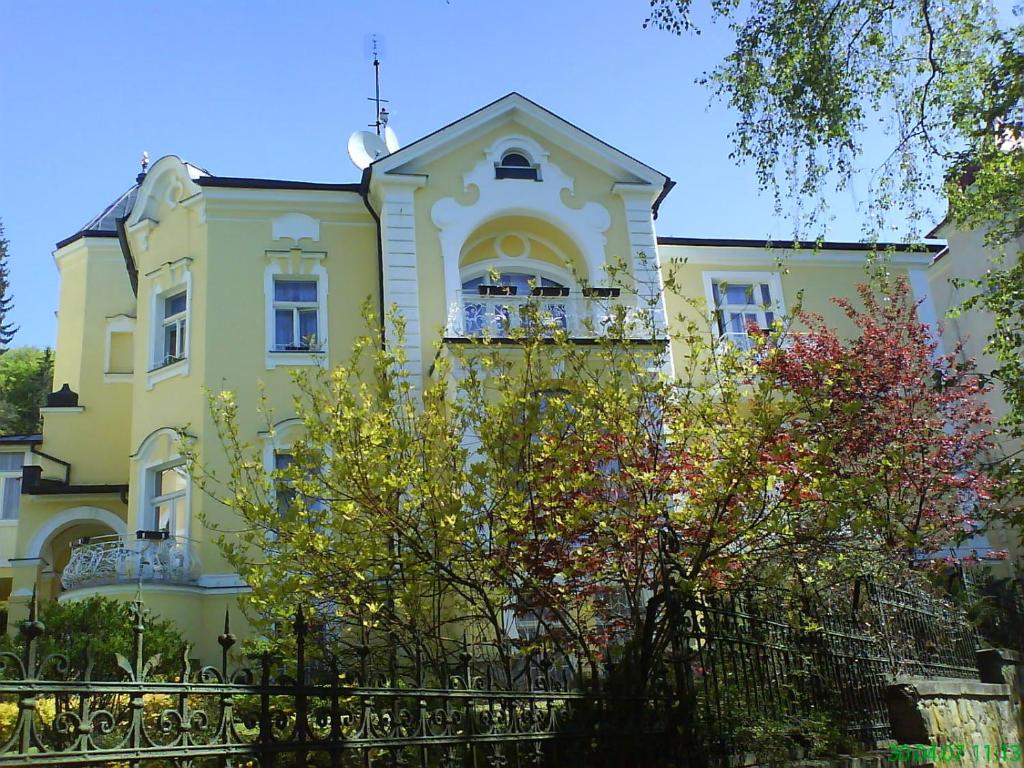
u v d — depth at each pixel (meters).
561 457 9.05
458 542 8.59
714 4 13.70
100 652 10.24
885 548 10.80
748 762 7.16
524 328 11.14
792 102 13.61
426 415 9.99
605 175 19.33
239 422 17.34
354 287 18.67
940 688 9.89
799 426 9.41
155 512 17.81
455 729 5.52
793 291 21.75
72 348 23.77
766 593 8.74
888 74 13.64
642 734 6.67
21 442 23.06
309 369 16.84
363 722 4.89
